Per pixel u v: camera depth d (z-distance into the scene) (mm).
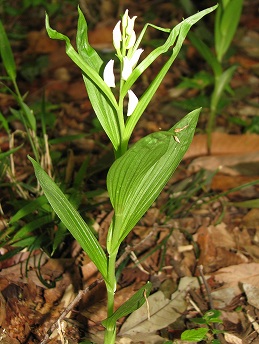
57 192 225
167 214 383
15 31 662
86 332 296
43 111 371
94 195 358
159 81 221
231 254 354
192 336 268
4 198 379
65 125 497
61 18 688
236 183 416
